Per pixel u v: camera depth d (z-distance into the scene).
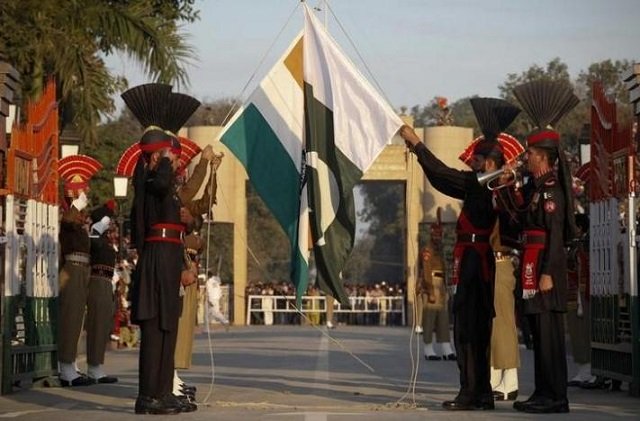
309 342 30.88
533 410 12.99
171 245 12.82
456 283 13.48
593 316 17.12
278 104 15.27
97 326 17.56
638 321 15.41
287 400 14.73
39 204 17.00
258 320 49.91
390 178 42.53
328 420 12.15
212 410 13.36
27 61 27.14
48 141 17.58
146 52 28.83
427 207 42.28
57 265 17.58
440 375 19.55
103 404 14.23
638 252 15.46
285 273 84.81
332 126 14.67
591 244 17.19
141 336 12.91
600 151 16.86
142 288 12.77
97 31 28.86
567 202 13.11
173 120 13.75
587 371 17.67
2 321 15.60
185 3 32.97
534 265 13.05
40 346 16.84
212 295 40.75
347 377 18.75
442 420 12.20
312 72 14.84
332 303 43.44
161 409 12.80
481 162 13.65
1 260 15.70
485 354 13.45
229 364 21.86
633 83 15.70
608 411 13.26
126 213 41.47
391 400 14.80
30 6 27.47
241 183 44.94
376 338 33.62
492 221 13.48
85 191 18.16
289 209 15.16
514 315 15.30
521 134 55.06
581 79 67.94
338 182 14.62
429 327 24.38
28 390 16.38
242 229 45.72
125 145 47.75
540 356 13.05
